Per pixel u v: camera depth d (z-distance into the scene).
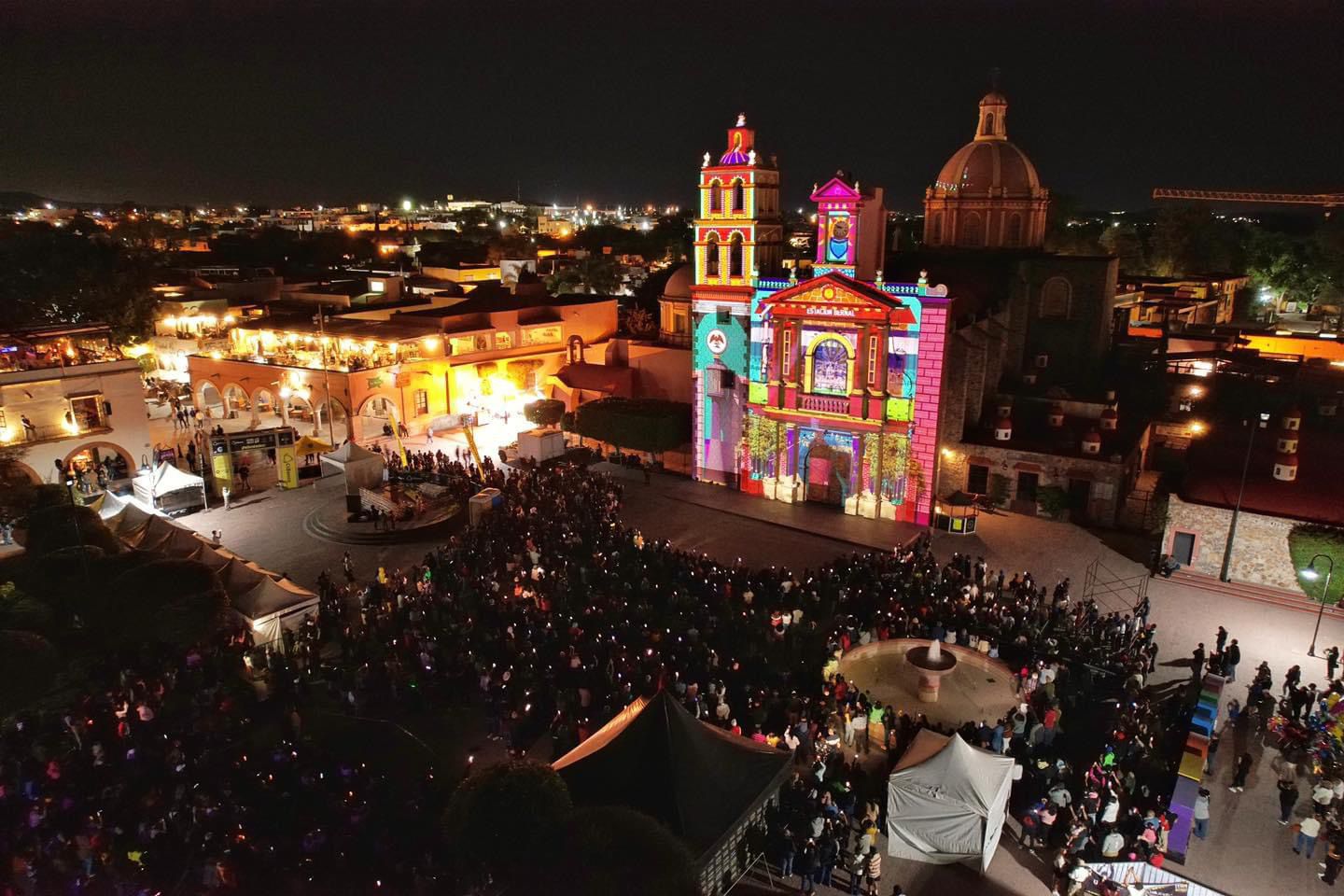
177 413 68.50
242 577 34.50
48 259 83.94
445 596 35.41
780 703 29.05
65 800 22.92
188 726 27.64
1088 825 22.83
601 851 15.49
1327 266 98.19
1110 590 39.16
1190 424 51.31
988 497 49.03
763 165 51.38
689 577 37.12
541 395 74.00
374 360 67.38
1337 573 36.59
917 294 45.03
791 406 50.84
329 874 21.31
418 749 27.36
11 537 41.22
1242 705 30.31
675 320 67.44
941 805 22.53
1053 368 57.38
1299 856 23.31
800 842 22.33
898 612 34.34
